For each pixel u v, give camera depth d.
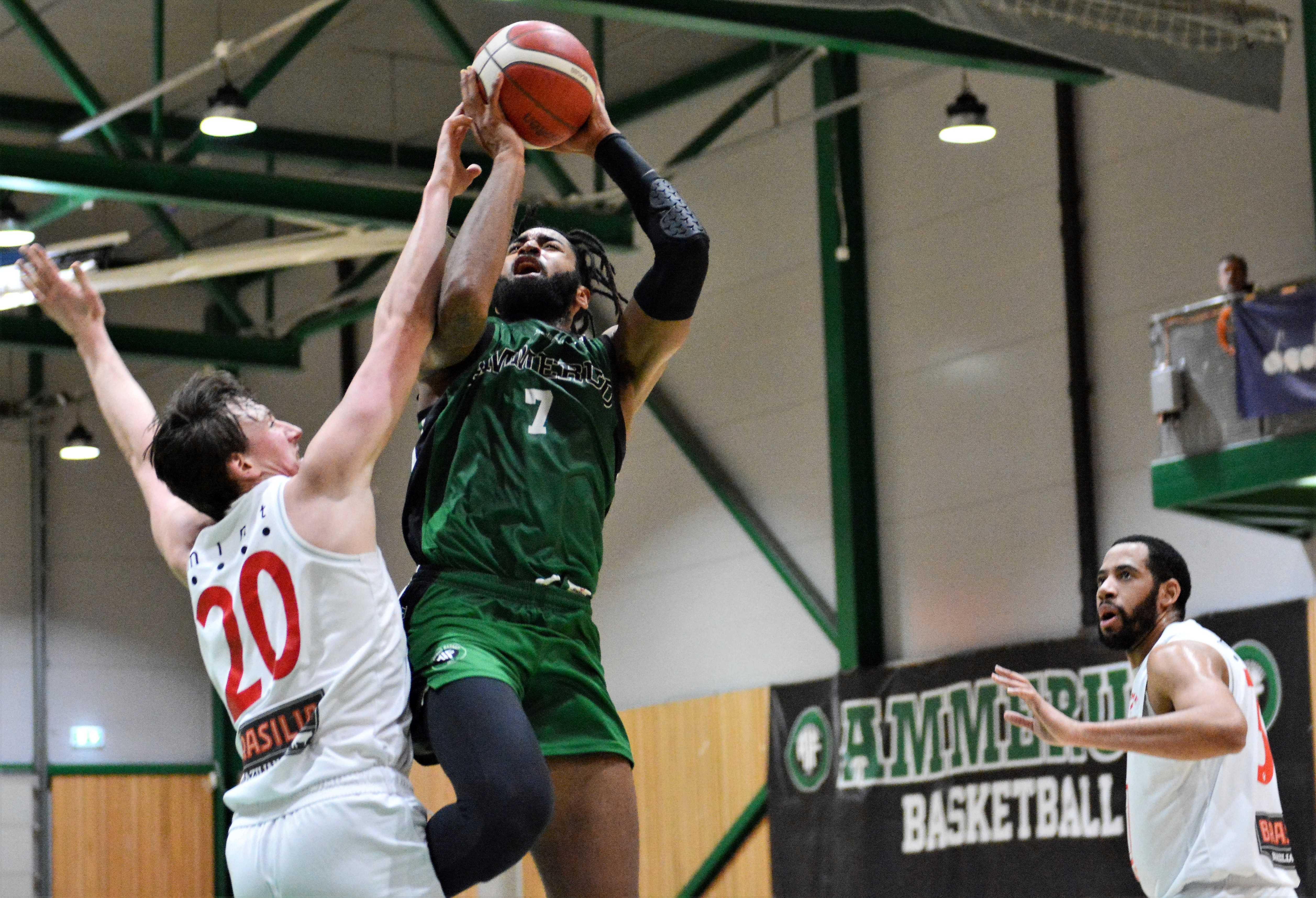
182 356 21.84
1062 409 17.73
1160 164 17.03
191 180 16.91
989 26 11.52
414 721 4.36
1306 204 15.69
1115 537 17.20
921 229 19.33
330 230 18.11
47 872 25.67
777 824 19.59
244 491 4.39
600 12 12.80
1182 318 14.74
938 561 18.91
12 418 26.61
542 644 4.43
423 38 20.75
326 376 26.44
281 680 4.08
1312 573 15.59
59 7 19.27
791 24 13.30
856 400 19.62
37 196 24.33
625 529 22.53
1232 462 14.24
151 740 26.86
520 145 4.59
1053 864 16.59
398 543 24.27
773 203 20.83
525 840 3.99
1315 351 13.65
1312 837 14.62
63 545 26.78
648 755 21.44
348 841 3.99
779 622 20.36
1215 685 5.94
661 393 22.11
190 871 26.64
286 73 21.47
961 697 17.73
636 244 22.02
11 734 25.92
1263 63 12.84
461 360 4.56
